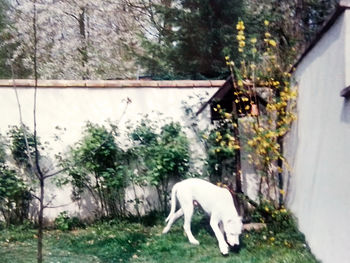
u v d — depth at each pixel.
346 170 3.73
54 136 6.90
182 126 7.09
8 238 5.91
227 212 5.07
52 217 6.81
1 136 6.71
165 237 5.79
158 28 14.93
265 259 4.75
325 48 4.39
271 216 6.03
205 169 7.03
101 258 4.99
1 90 6.80
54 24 13.74
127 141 7.02
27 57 12.44
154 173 6.55
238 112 6.36
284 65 6.68
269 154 6.14
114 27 15.59
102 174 6.62
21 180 6.45
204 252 5.14
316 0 10.91
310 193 4.98
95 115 7.03
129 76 15.72
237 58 11.11
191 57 12.70
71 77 14.34
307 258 4.72
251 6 12.33
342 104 3.84
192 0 12.48
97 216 6.88
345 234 3.77
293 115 5.67
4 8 13.06
